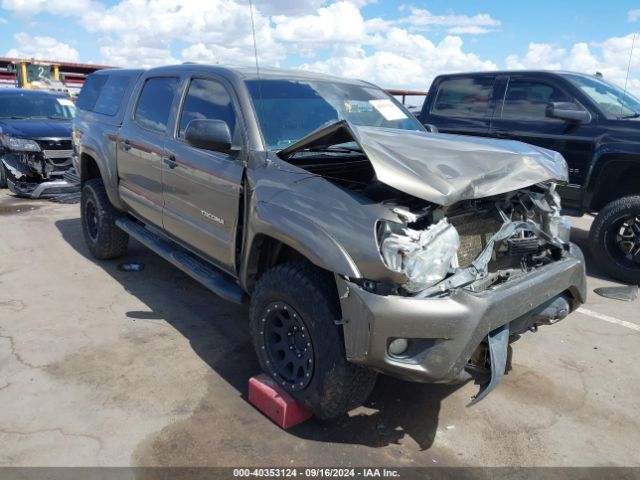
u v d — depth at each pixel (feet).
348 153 11.61
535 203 10.61
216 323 13.66
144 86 15.62
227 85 12.00
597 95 19.71
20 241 20.68
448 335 7.88
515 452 9.20
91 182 17.92
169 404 10.06
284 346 9.71
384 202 8.59
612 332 14.01
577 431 9.84
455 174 8.64
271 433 9.35
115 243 17.83
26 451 8.64
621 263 17.92
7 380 10.64
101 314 13.97
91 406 9.89
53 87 62.49
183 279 16.80
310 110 12.08
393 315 7.75
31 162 28.37
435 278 8.14
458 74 23.54
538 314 9.89
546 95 20.34
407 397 10.72
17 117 31.27
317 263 8.46
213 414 9.80
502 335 8.66
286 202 9.41
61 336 12.62
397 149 9.03
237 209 10.78
